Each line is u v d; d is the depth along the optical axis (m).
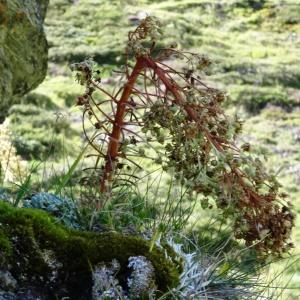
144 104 2.38
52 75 20.80
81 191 2.64
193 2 28.20
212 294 2.39
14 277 2.12
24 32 3.24
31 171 3.09
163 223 2.66
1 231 2.14
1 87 2.99
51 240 2.19
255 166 2.17
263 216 2.21
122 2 27.30
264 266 2.66
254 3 28.50
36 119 17.02
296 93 21.00
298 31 26.64
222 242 2.79
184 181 2.28
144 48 2.29
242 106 19.78
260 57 23.83
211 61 2.33
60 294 2.16
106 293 2.11
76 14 25.66
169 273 2.21
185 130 2.21
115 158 2.50
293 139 18.09
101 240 2.23
